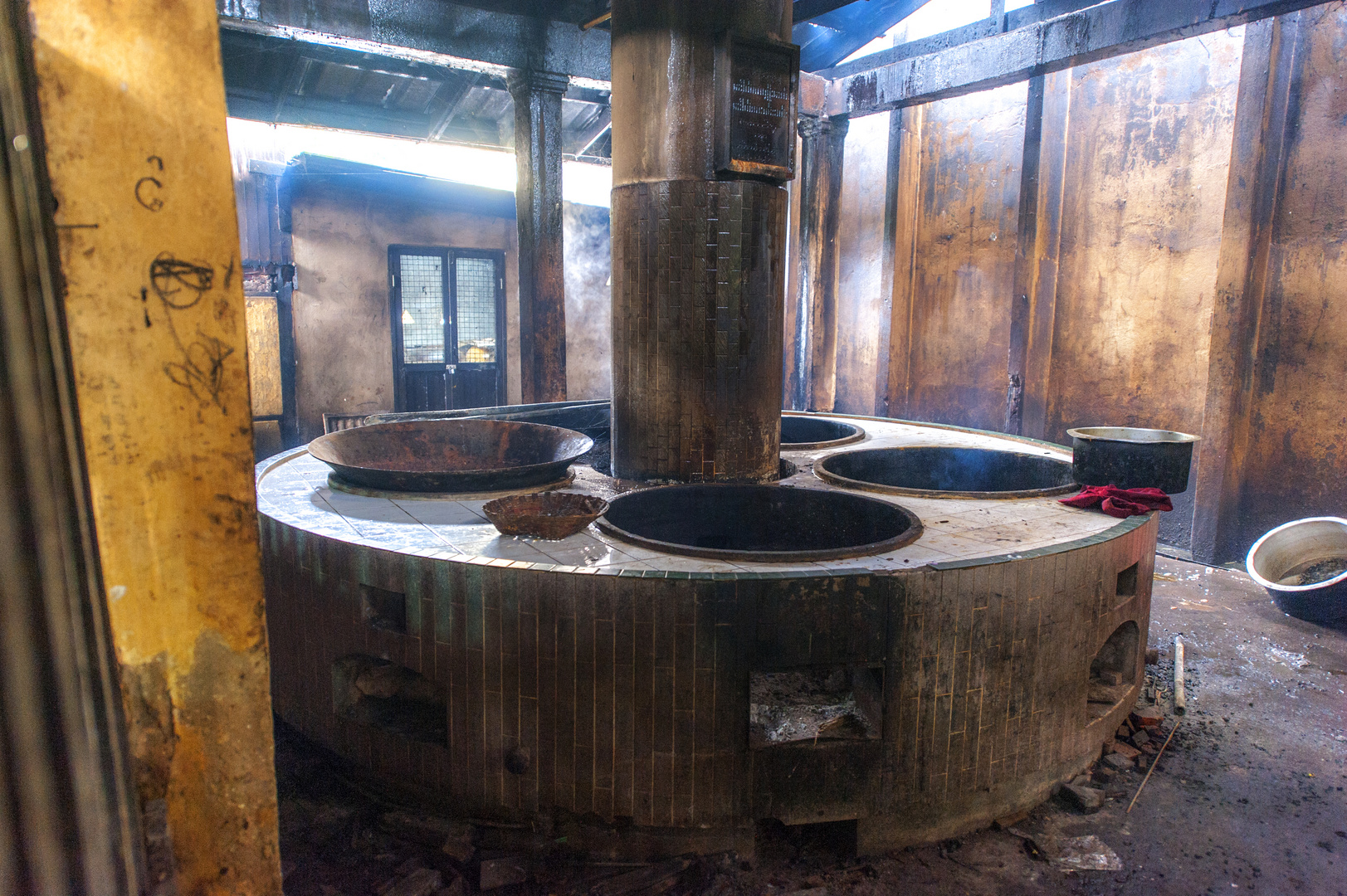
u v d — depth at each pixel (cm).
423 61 671
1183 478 405
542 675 279
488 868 273
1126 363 713
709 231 427
